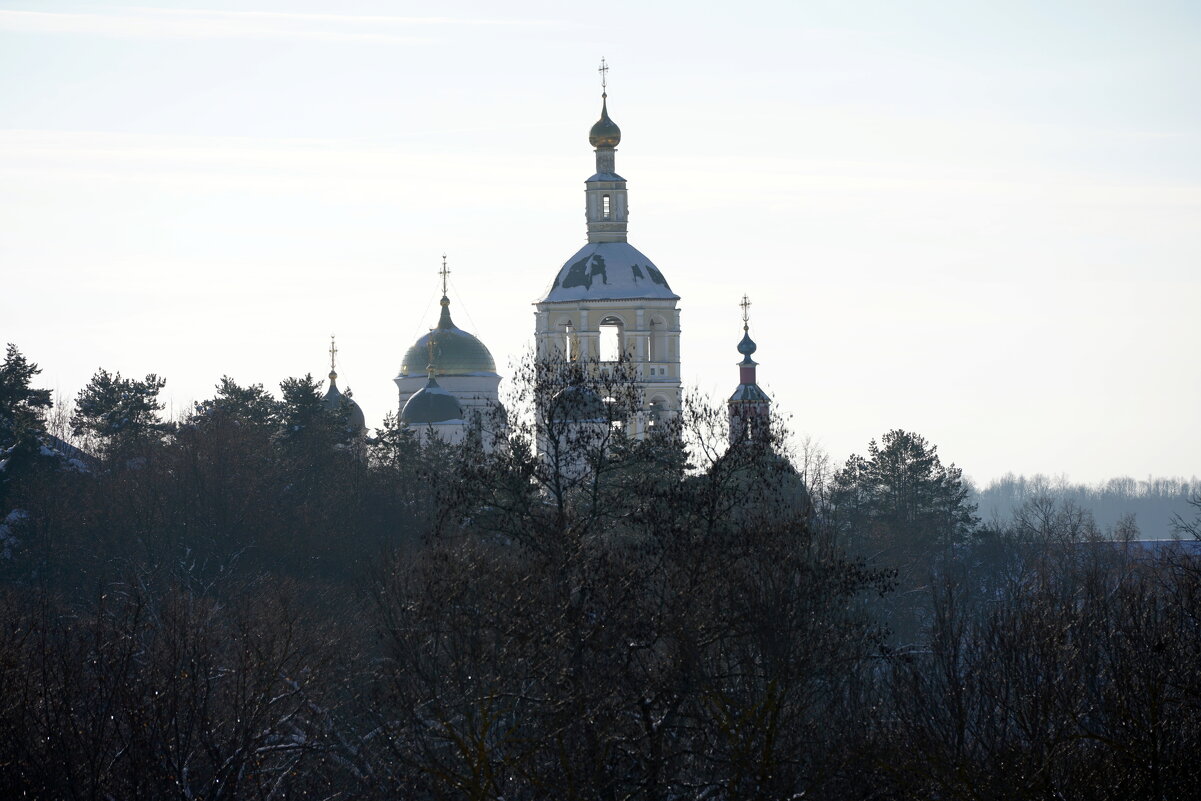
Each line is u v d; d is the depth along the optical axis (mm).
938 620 98688
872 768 74562
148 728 83312
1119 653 88125
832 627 81312
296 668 93062
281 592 129125
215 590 156875
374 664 98625
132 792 77688
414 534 165875
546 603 75812
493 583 77500
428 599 77562
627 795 73312
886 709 87438
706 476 84000
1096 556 179375
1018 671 85438
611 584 77000
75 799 75875
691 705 75000
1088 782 77812
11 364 184625
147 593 132875
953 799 75062
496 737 74000
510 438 88188
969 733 85688
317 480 194500
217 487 174750
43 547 163875
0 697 82250
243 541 169750
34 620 100500
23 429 180500
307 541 167250
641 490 83375
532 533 83750
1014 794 74938
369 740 83875
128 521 169625
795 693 77438
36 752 79938
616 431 87125
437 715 71875
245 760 81250
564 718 72000
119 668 88750
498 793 71750
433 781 72312
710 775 76375
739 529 82812
